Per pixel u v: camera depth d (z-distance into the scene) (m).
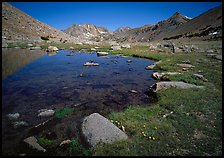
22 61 28.08
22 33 67.75
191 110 10.20
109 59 32.78
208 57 31.05
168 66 23.09
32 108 11.10
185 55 34.09
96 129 7.70
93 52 43.81
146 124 8.66
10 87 15.09
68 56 36.00
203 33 95.94
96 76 19.72
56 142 7.56
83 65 26.03
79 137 7.79
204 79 16.31
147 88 15.64
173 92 12.83
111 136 7.43
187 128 8.33
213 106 10.67
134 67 25.23
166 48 51.75
